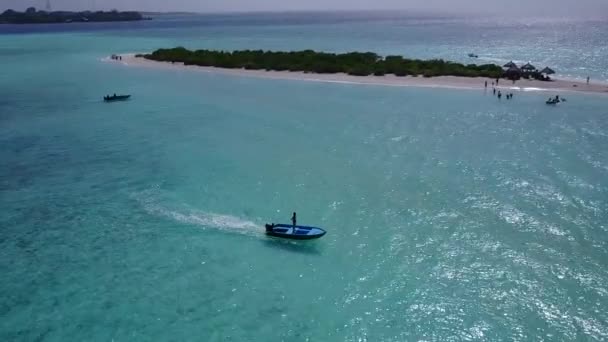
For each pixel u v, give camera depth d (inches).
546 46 5251.0
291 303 911.7
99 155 1721.2
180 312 895.1
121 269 1037.8
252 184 1437.0
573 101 2422.5
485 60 4047.7
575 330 816.3
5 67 3853.3
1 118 2225.6
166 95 2701.8
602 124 1977.1
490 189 1358.3
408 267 1011.3
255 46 5492.1
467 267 1003.3
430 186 1391.5
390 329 835.4
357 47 5236.2
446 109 2279.8
